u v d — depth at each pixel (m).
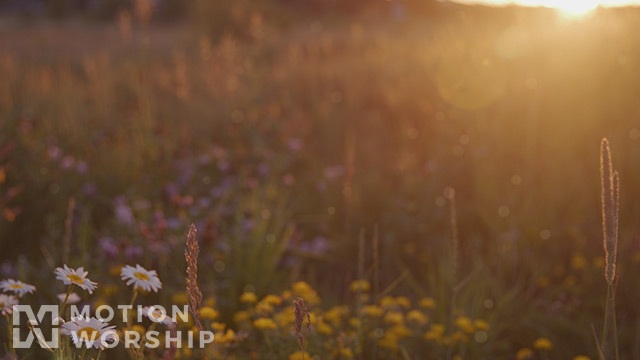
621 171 4.70
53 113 6.92
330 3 26.78
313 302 3.12
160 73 9.63
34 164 5.34
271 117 7.15
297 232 4.77
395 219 4.79
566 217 4.52
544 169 4.94
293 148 6.18
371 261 4.39
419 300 3.82
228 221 4.81
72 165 5.32
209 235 3.84
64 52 17.38
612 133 5.16
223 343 2.57
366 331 2.98
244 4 19.56
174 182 5.42
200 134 6.95
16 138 5.90
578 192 4.69
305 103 8.23
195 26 19.78
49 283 3.27
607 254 1.50
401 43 10.80
